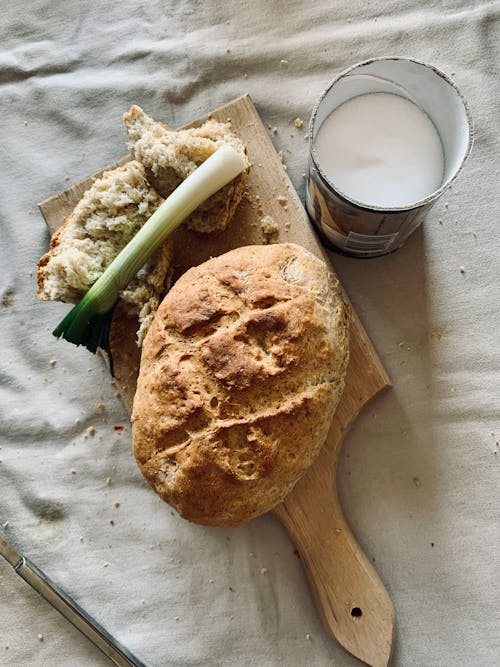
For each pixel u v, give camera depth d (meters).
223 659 0.35
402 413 0.36
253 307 0.28
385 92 0.31
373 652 0.33
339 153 0.30
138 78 0.38
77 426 0.37
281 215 0.34
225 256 0.30
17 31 0.39
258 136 0.35
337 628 0.33
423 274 0.36
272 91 0.37
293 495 0.34
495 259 0.36
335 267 0.36
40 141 0.39
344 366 0.30
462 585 0.35
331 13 0.38
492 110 0.36
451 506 0.35
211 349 0.28
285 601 0.35
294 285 0.29
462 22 0.37
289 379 0.28
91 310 0.31
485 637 0.34
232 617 0.36
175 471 0.28
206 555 0.36
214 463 0.27
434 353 0.36
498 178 0.36
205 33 0.38
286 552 0.36
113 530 0.37
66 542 0.37
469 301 0.36
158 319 0.29
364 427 0.36
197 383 0.28
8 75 0.39
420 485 0.35
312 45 0.37
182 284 0.30
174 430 0.28
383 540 0.35
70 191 0.35
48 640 0.36
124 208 0.32
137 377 0.34
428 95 0.30
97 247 0.33
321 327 0.28
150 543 0.36
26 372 0.38
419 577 0.35
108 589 0.36
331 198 0.28
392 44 0.37
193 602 0.36
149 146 0.32
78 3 0.39
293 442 0.28
